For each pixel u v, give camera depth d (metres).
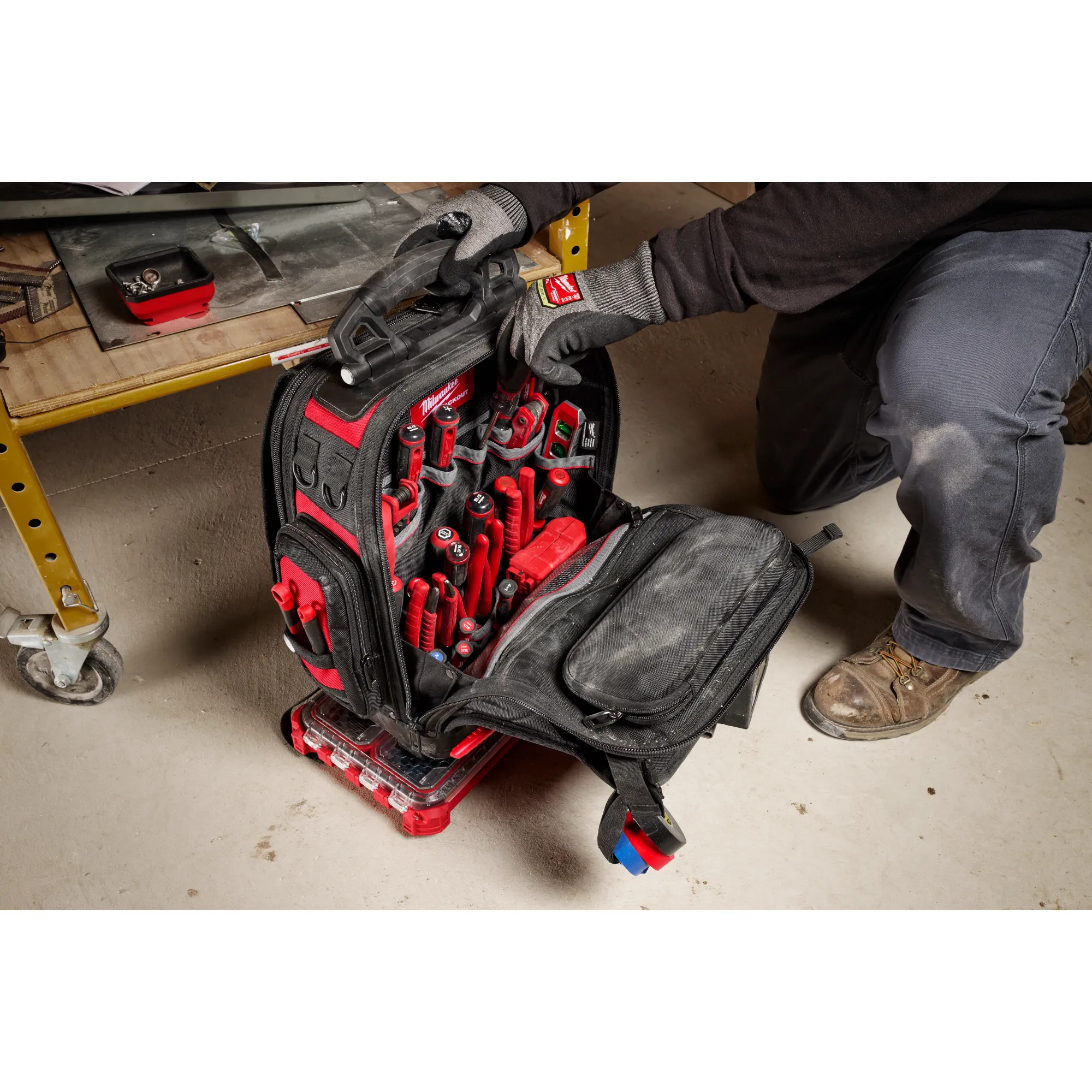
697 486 1.88
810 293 1.22
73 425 1.90
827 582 1.73
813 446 1.64
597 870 1.34
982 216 1.28
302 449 1.14
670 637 1.20
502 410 1.30
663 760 1.18
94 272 1.24
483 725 1.18
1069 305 1.20
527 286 1.24
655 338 2.19
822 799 1.43
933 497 1.22
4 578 1.63
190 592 1.63
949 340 1.18
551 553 1.42
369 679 1.22
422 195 1.42
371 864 1.33
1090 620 1.68
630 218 2.47
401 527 1.21
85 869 1.30
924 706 1.48
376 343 1.12
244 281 1.24
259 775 1.41
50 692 1.45
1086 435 1.98
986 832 1.41
